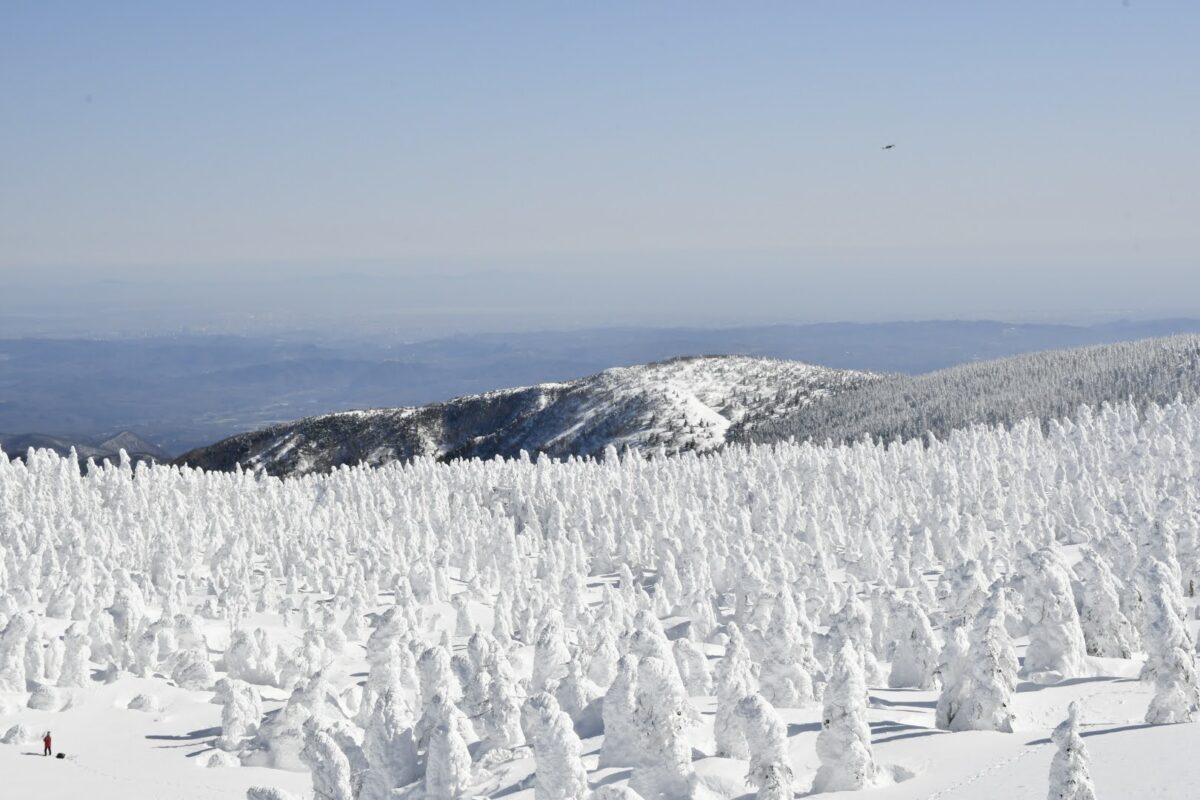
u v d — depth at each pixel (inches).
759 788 1311.5
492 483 6865.2
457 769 1509.6
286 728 2198.6
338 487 6525.6
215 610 3784.5
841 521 5142.7
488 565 4763.8
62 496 5516.7
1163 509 4298.7
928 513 5002.5
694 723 1608.0
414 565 4188.0
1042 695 1893.5
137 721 2497.5
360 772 1690.5
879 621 2790.4
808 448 7657.5
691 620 3250.5
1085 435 6914.4
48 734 2281.0
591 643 2395.4
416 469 7337.6
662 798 1338.6
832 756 1362.0
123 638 2992.1
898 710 1833.2
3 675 2610.7
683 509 5255.9
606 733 1449.3
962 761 1413.6
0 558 3914.9
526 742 1743.4
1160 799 1140.5
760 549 4485.7
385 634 2802.7
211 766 2162.9
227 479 6624.0
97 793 2014.0
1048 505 5132.9
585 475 6894.7
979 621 1669.5
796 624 2021.4
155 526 4997.5
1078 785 1107.9
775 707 1892.2
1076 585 2490.2
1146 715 1611.7
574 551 4889.3
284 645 3334.2
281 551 4773.6
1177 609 2097.7
